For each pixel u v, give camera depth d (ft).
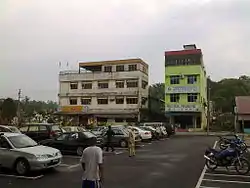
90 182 20.54
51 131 71.82
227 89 224.74
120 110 176.55
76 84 189.98
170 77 173.27
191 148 75.05
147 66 192.44
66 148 58.34
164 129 118.21
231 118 184.44
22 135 42.91
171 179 35.96
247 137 119.75
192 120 170.60
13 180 35.22
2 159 38.99
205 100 194.90
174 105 171.12
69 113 184.85
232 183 34.22
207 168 44.01
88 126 151.74
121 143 76.07
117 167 44.83
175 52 173.06
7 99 184.75
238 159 40.40
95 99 184.24
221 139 63.77
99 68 192.95
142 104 178.09
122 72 179.63
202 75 177.27
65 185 32.58
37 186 32.09
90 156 20.80
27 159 37.68
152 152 65.72
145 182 34.09
